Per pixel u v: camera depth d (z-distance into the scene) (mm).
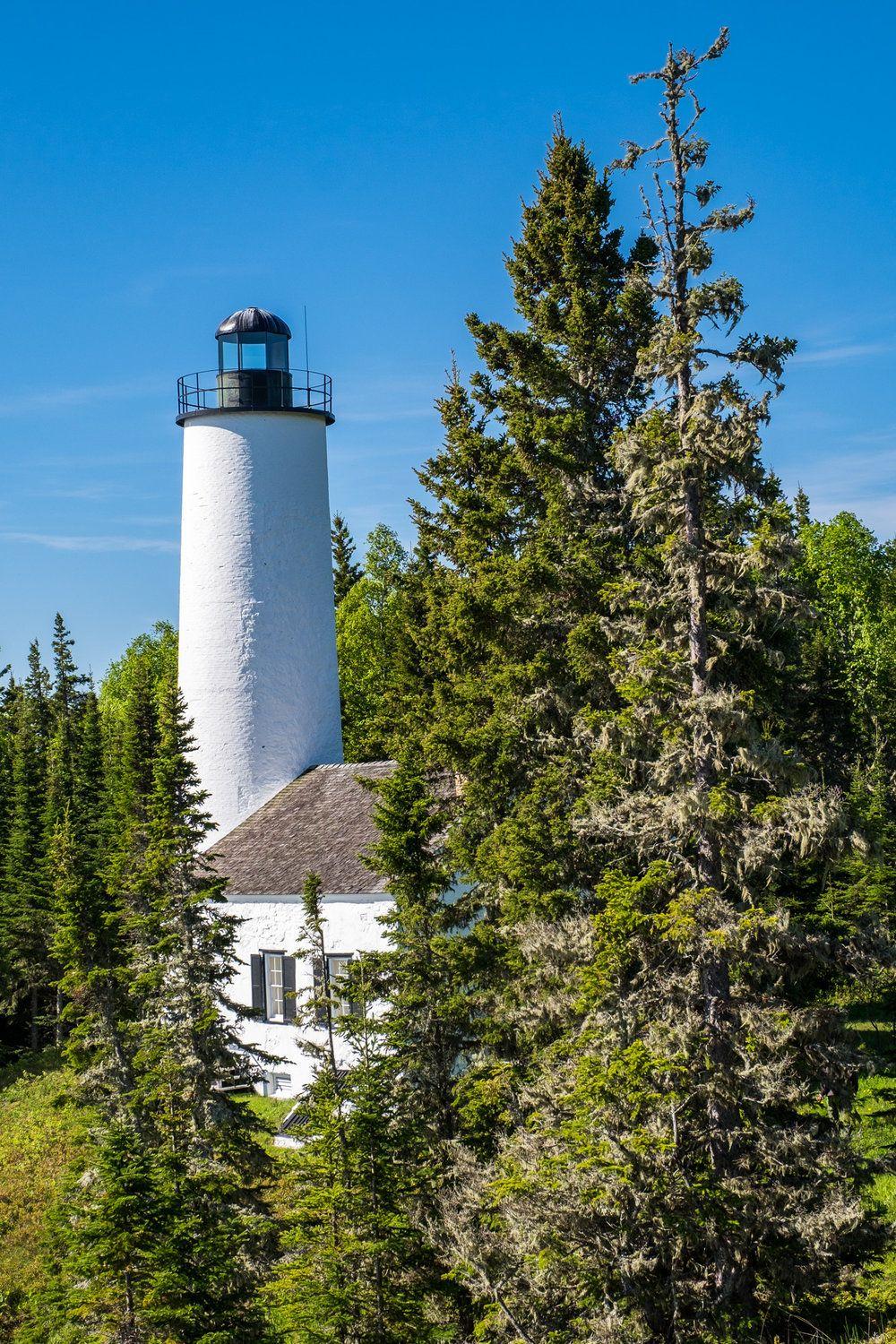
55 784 59250
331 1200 20062
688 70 17484
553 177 32750
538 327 32219
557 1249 16609
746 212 17391
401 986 23078
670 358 17344
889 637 69438
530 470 30172
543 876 24062
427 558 48500
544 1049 21203
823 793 17156
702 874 17406
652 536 27281
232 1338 18328
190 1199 19266
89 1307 18234
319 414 43562
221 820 42188
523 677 26828
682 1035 16422
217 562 42562
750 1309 16562
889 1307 16828
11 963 47438
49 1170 31594
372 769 40219
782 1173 16578
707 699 16938
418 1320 19906
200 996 24281
